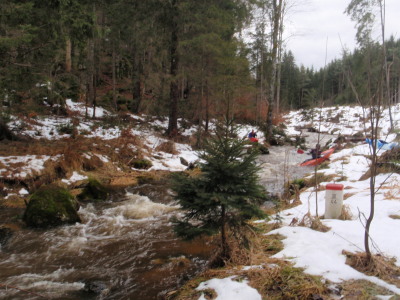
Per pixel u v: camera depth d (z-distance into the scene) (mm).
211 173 3383
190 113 17875
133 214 6434
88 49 16562
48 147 9398
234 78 14312
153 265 4031
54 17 7230
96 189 7637
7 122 10039
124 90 22641
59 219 5746
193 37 13102
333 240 3770
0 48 6703
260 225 4902
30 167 7902
